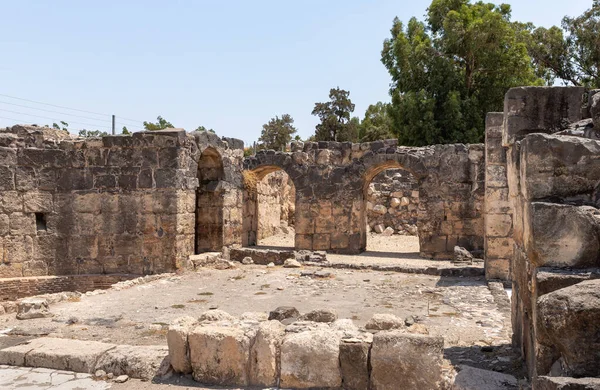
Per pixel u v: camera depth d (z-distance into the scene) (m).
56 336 7.23
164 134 13.02
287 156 19.61
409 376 4.82
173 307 9.15
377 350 4.93
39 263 13.12
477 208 17.61
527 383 4.56
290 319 7.12
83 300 9.77
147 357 5.84
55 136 13.99
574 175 4.25
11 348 6.23
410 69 32.16
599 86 33.00
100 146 13.25
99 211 13.28
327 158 19.19
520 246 5.25
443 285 11.46
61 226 13.32
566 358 3.38
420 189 18.25
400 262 16.53
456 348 6.25
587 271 3.88
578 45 33.78
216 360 5.45
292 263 14.30
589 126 5.21
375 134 44.62
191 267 13.43
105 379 5.64
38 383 5.53
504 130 6.38
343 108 48.44
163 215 13.02
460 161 17.80
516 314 5.90
